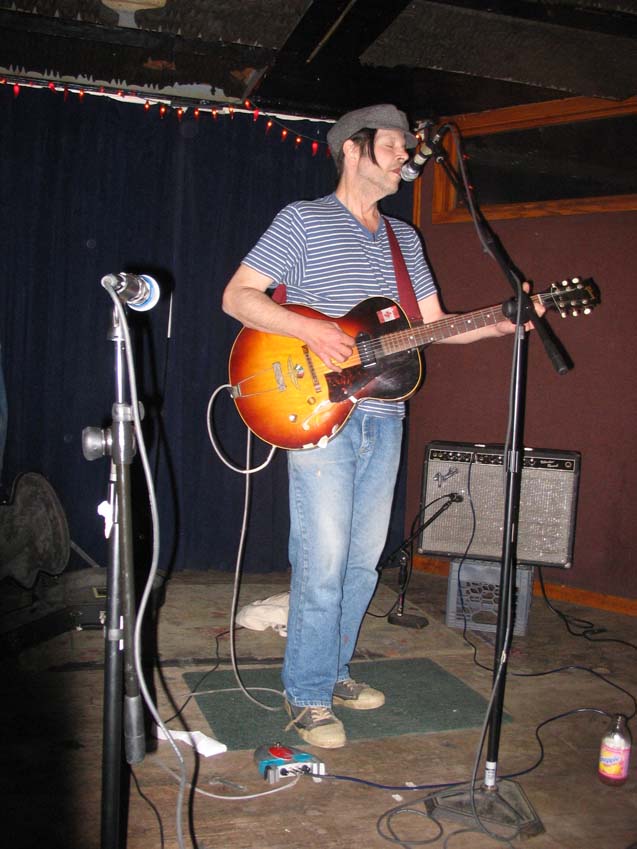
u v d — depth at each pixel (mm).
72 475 3748
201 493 3971
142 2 2826
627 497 3609
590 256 3639
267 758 2035
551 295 1958
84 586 3064
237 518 3982
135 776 1979
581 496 3742
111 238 3715
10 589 2775
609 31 2748
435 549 3375
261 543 4000
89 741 2146
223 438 3941
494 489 3311
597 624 3449
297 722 2191
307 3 2754
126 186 3727
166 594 3568
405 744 2223
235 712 2363
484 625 3230
